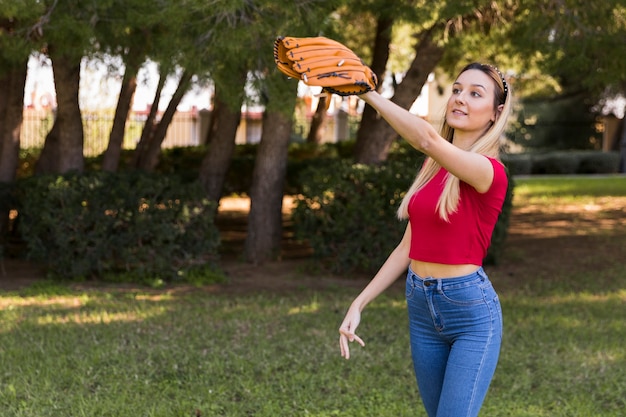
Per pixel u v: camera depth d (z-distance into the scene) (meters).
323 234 8.88
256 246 9.61
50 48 8.22
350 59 2.39
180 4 5.72
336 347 5.99
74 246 8.34
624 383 5.23
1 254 8.88
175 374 5.27
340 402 4.82
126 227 8.40
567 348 6.04
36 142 19.98
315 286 8.46
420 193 2.90
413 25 7.37
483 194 2.79
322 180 8.70
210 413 4.60
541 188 19.53
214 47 5.97
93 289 8.11
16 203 8.81
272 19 5.88
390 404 4.79
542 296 8.11
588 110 28.73
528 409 4.75
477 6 7.10
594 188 19.30
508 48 9.45
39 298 7.69
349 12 8.91
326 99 2.50
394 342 6.16
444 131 3.08
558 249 10.92
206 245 8.56
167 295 7.92
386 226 8.55
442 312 2.88
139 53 7.18
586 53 8.19
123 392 4.88
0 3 5.64
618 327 6.77
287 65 2.46
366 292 3.13
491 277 9.16
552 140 28.77
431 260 2.86
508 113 2.90
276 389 5.07
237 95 6.42
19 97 9.77
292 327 6.58
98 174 8.43
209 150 9.98
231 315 7.00
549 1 7.77
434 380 3.02
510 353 5.90
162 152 14.84
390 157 12.53
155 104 10.56
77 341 6.05
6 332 6.30
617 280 8.95
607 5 7.61
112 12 6.39
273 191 9.62
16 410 4.61
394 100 9.53
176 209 8.38
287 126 9.53
